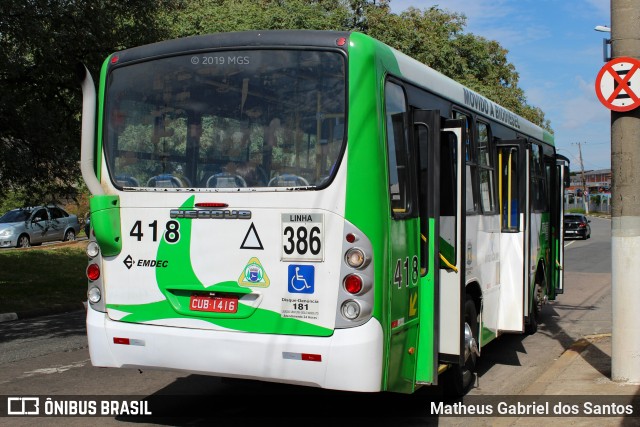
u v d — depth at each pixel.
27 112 13.05
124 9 14.26
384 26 25.02
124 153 5.87
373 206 4.98
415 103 5.94
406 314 5.47
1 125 12.95
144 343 5.52
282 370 5.03
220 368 5.24
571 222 41.28
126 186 5.79
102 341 5.71
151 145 5.77
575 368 7.87
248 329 5.19
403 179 5.54
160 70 5.82
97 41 13.70
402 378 5.42
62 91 14.78
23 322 12.48
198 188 5.46
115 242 5.70
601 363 8.04
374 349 4.90
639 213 6.93
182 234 5.47
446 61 26.67
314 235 5.03
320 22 23.78
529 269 8.94
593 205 111.81
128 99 5.94
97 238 5.68
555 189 12.23
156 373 8.12
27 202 14.58
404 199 5.53
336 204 5.00
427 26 27.78
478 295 7.48
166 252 5.52
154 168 5.72
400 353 5.37
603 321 12.14
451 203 6.16
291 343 5.00
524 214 8.56
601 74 6.93
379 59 5.21
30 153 13.37
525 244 8.61
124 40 14.44
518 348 9.83
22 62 12.82
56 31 13.09
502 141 8.45
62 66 13.72
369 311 4.91
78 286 17.00
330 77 5.16
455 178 6.13
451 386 6.95
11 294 15.06
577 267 22.94
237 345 5.18
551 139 11.96
